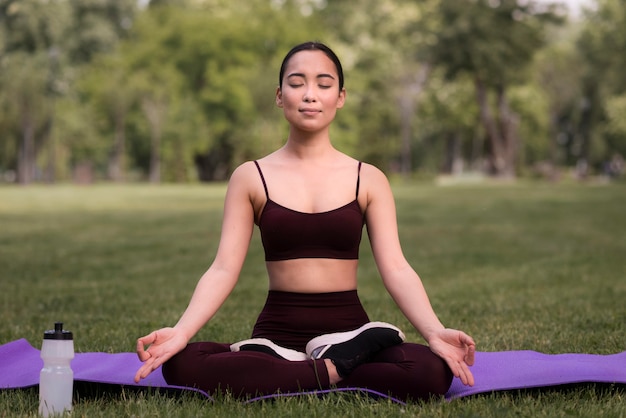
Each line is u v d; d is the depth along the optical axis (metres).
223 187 46.28
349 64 56.72
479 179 58.53
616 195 32.38
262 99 54.66
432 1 57.72
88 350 5.40
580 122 68.38
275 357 3.84
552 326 6.35
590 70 62.56
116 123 61.41
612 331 6.13
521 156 73.88
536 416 3.55
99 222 19.41
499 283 9.31
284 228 4.00
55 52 63.03
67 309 7.53
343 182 4.09
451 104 61.03
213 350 3.88
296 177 4.09
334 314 4.00
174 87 57.84
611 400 3.84
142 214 22.33
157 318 7.00
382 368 3.74
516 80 55.28
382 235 4.12
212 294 3.92
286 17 60.84
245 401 3.69
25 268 10.83
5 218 20.61
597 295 8.24
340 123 59.28
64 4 65.50
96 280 9.73
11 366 4.52
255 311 7.41
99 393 4.08
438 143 74.12
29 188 45.53
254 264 11.61
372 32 60.34
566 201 28.20
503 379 4.09
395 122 63.69
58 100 63.06
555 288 8.82
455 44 52.50
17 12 62.69
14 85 55.41
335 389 3.73
